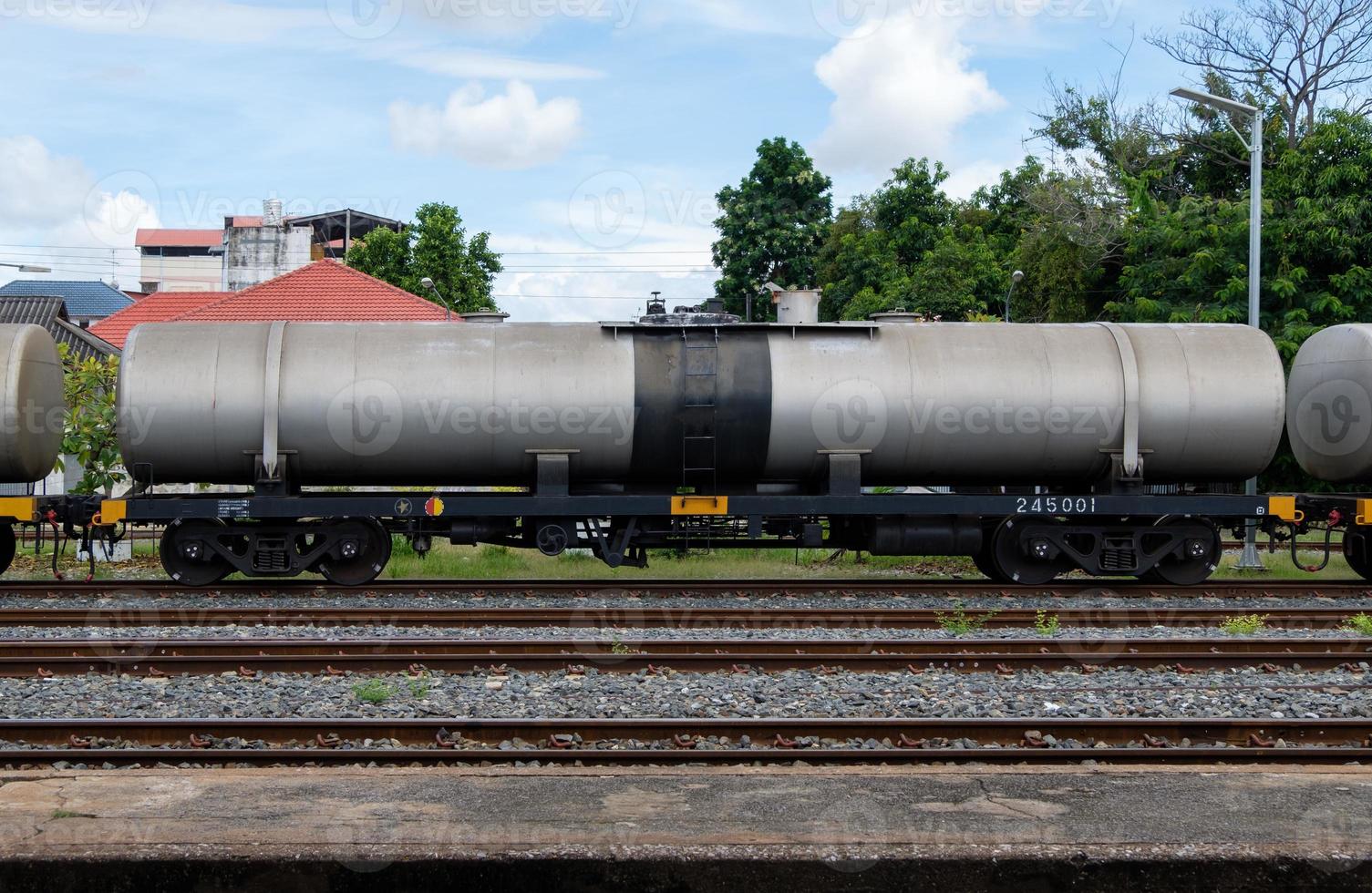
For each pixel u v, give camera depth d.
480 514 12.56
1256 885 4.69
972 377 12.85
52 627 10.41
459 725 6.90
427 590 12.54
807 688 8.12
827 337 13.09
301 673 8.54
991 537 13.48
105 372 18.81
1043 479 13.41
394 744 6.83
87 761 6.31
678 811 5.19
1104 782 5.66
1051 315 33.56
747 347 12.91
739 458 12.83
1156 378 13.01
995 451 12.96
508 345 12.78
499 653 9.01
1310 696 7.95
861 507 12.77
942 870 4.67
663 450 12.75
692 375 12.66
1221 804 5.34
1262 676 8.59
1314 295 21.25
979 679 8.46
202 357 12.52
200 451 12.50
